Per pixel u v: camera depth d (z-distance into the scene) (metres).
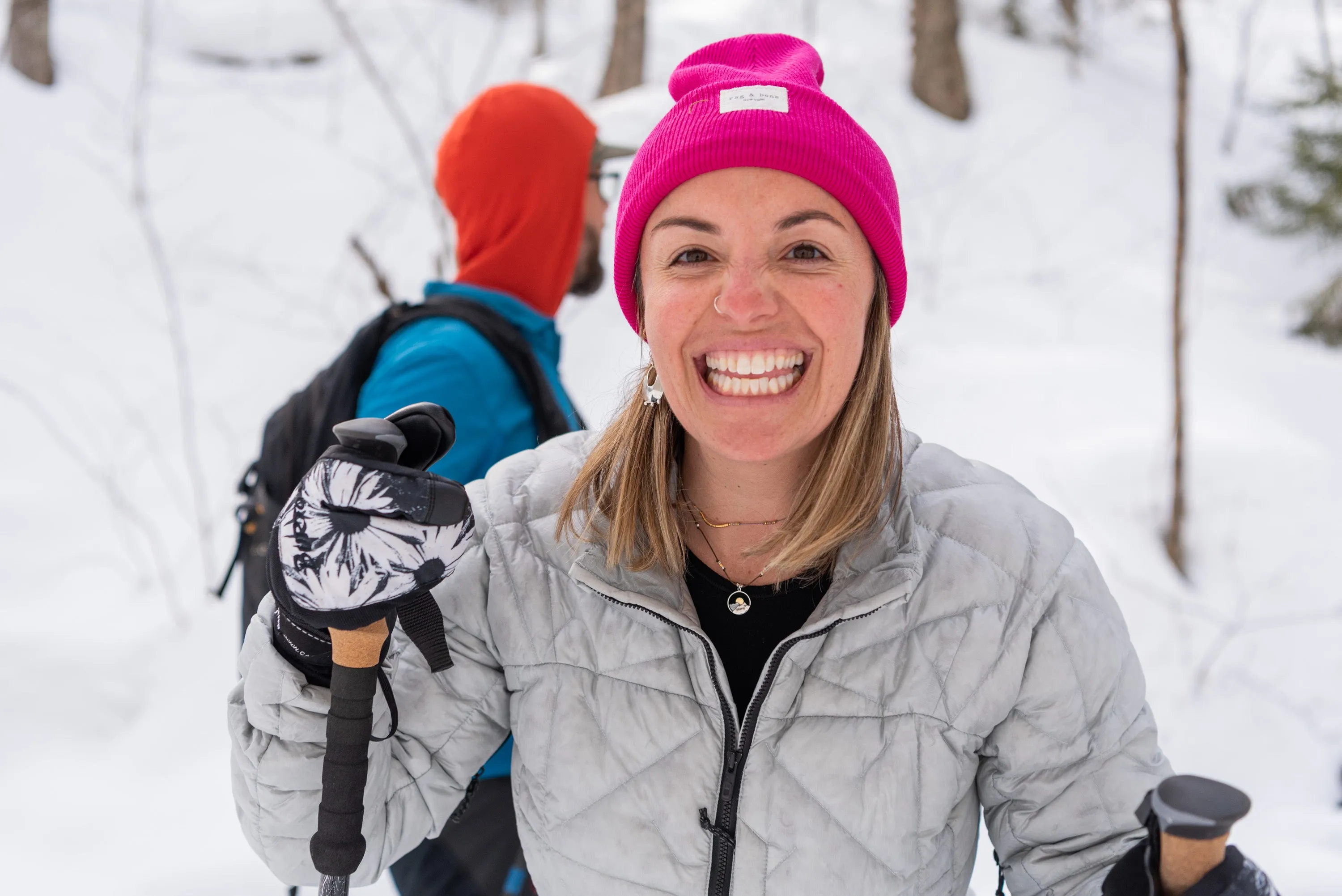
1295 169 6.03
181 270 6.29
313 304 6.11
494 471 1.26
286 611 1.00
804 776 1.05
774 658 1.06
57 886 2.45
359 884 1.14
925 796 1.07
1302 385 5.05
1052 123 8.38
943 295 6.13
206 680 3.26
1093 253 6.80
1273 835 2.72
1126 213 7.33
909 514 1.12
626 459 1.12
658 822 1.08
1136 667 1.13
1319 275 6.44
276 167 7.45
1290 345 5.55
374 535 0.94
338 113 8.29
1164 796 0.84
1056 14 9.94
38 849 2.57
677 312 1.04
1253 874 0.85
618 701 1.10
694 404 1.06
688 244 1.04
